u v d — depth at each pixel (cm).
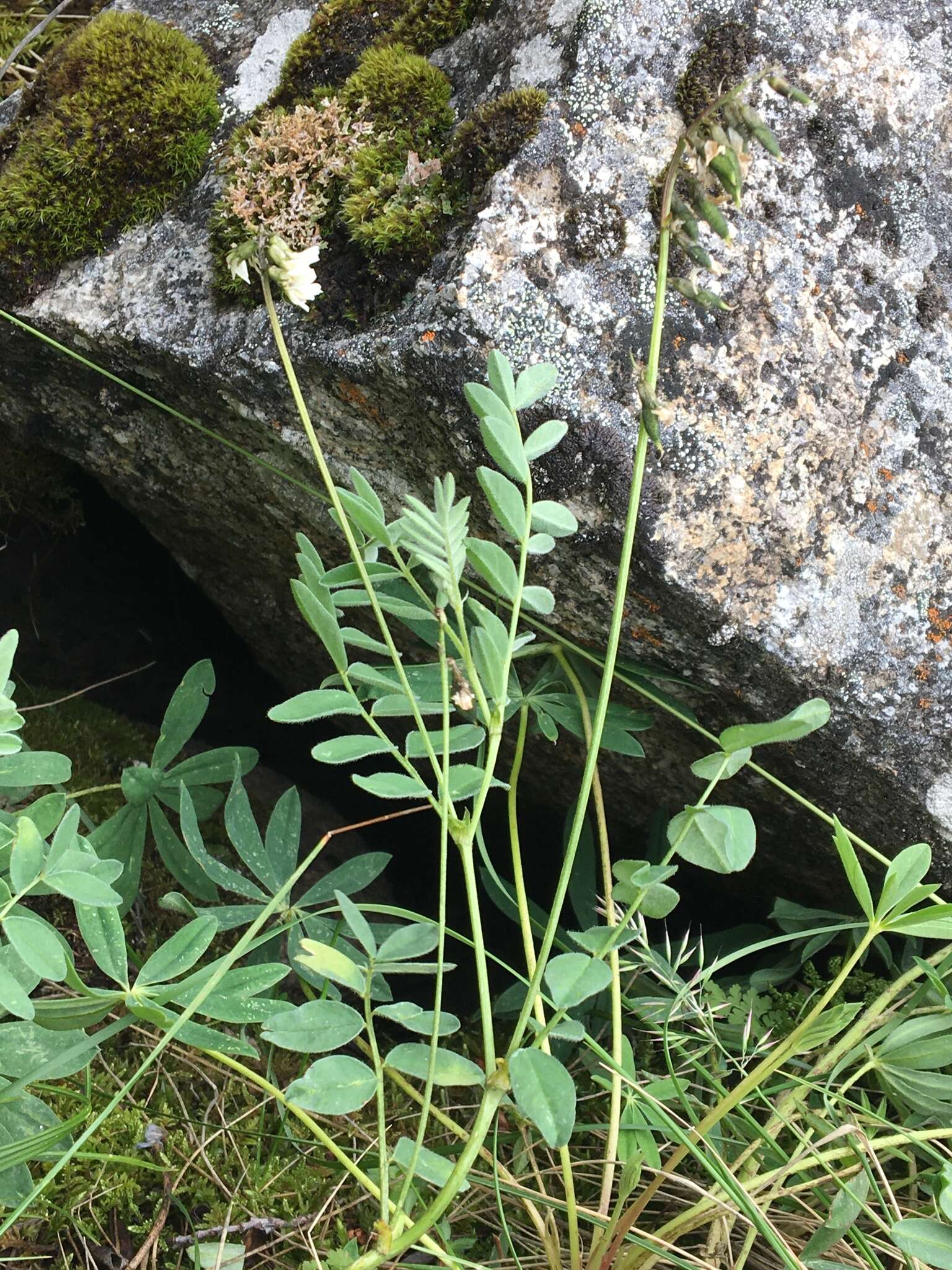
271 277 28
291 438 35
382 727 48
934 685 33
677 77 33
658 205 32
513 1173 34
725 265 32
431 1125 36
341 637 29
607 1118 37
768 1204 31
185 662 53
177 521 44
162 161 37
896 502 33
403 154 34
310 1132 35
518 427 29
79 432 41
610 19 33
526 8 35
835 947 42
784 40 33
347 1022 26
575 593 33
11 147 38
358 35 37
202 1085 36
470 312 31
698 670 34
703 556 31
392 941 27
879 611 32
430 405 31
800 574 32
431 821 51
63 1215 31
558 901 27
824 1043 34
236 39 40
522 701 36
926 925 27
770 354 32
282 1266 32
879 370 33
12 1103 28
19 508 49
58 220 36
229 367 34
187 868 36
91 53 38
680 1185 33
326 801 53
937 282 34
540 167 32
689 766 39
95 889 26
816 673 32
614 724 35
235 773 36
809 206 33
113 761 48
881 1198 29
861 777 34
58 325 36
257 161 35
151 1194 32
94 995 27
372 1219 32
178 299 35
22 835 26
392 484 35
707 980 36
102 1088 35
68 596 51
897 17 34
